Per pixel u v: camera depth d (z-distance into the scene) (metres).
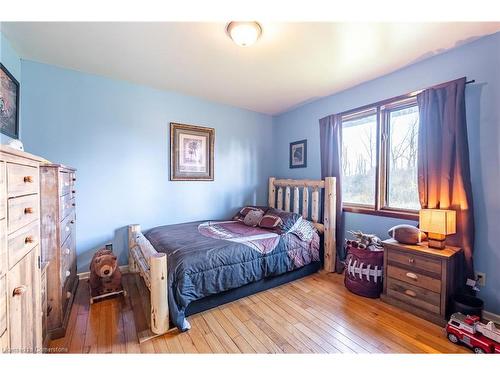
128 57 2.21
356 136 2.97
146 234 2.87
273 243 2.49
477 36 1.84
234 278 2.11
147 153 2.98
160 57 2.21
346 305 2.11
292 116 3.89
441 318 1.77
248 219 3.25
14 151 0.85
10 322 0.87
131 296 2.24
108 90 2.69
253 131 4.00
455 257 1.85
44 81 2.35
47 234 1.59
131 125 2.86
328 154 3.11
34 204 1.10
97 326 1.77
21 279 0.97
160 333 1.67
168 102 3.12
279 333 1.71
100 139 2.67
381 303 2.14
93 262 2.17
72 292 2.16
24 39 1.91
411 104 2.39
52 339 1.60
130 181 2.87
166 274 1.74
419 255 1.90
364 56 2.16
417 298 1.93
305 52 2.10
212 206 3.59
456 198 1.95
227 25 1.71
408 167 2.45
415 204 2.40
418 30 1.76
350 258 2.42
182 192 3.29
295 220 2.90
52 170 1.60
